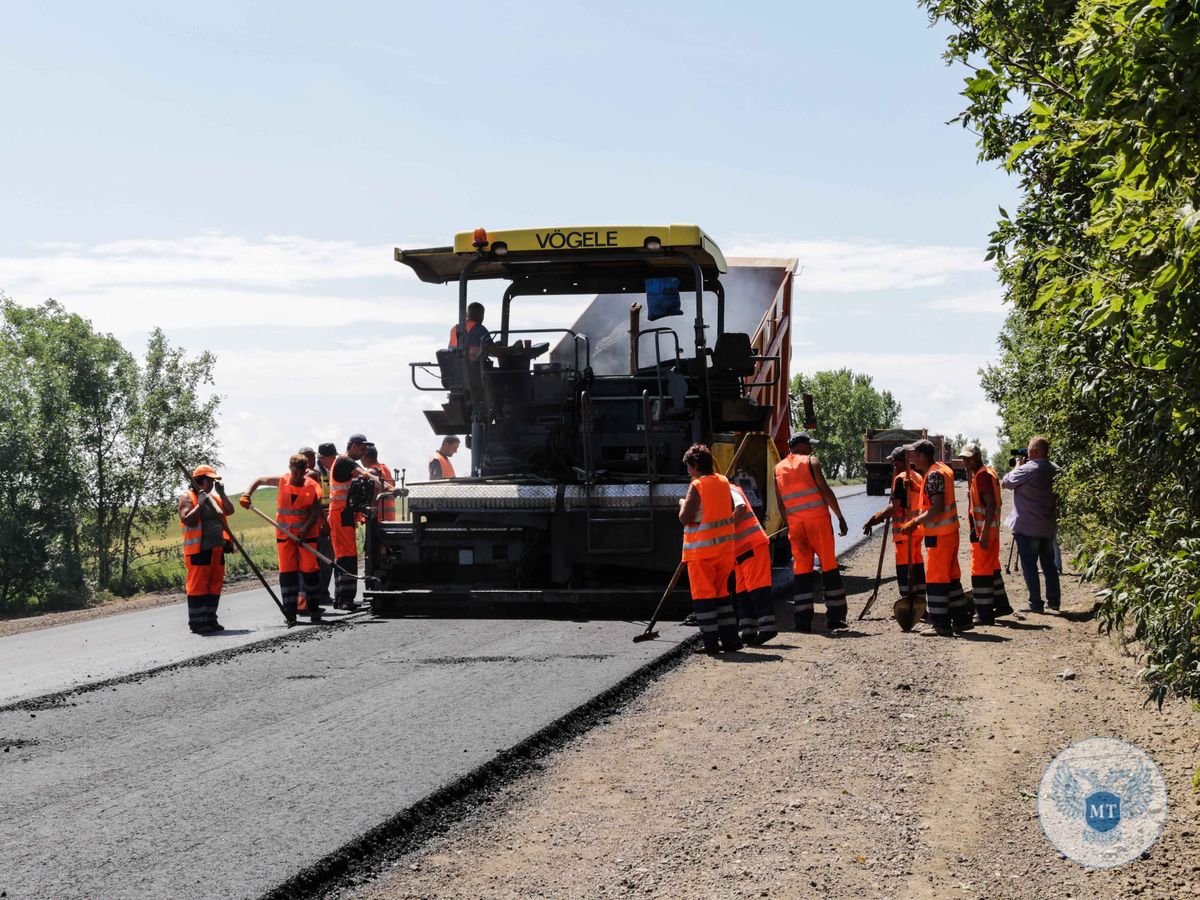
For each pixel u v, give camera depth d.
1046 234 7.37
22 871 4.40
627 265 12.18
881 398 119.38
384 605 11.95
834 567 10.67
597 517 11.19
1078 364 5.59
